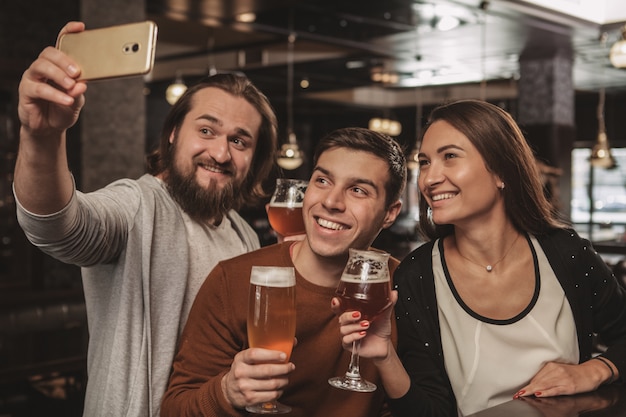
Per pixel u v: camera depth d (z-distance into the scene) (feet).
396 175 4.91
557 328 5.31
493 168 5.17
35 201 4.31
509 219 5.50
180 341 5.53
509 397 5.14
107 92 17.51
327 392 5.09
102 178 17.49
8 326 13.48
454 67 33.86
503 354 5.18
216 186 5.88
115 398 5.12
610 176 40.45
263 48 32.76
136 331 5.24
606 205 40.73
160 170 6.15
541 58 30.91
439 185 5.23
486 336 5.24
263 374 3.85
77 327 11.10
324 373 5.04
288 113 37.22
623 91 37.88
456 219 5.20
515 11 23.22
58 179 4.31
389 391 4.70
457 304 5.35
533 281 5.42
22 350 9.44
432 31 26.68
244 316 5.00
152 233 5.41
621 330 5.71
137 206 5.44
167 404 4.79
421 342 5.41
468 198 5.15
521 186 5.31
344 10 23.39
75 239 4.68
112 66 3.58
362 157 4.75
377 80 36.35
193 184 5.77
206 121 5.84
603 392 4.92
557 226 5.61
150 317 5.32
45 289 17.48
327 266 4.95
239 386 3.92
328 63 32.89
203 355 4.95
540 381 4.92
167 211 5.68
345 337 4.20
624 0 25.58
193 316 5.14
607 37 27.58
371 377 5.12
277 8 23.04
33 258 17.38
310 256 4.99
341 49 31.04
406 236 26.43
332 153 4.80
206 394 4.31
